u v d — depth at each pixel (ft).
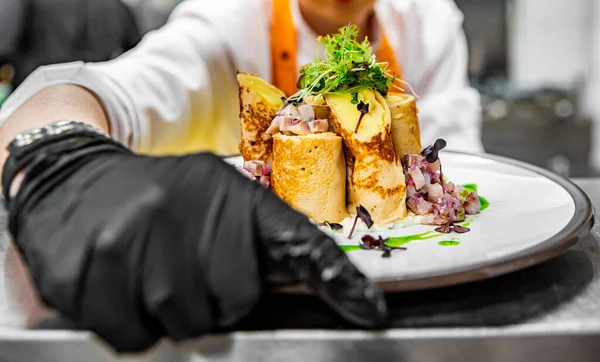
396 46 3.12
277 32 2.83
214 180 1.22
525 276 1.33
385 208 1.63
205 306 1.13
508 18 7.02
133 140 2.44
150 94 2.65
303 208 1.67
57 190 1.25
